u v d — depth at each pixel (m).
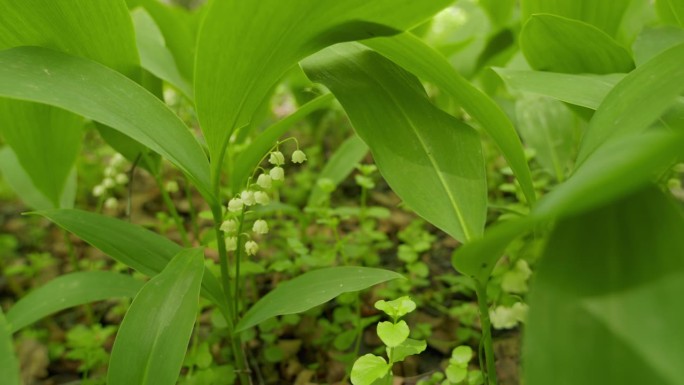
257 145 0.39
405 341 0.34
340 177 0.55
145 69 0.48
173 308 0.33
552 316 0.26
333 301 0.54
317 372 0.48
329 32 0.34
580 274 0.26
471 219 0.34
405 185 0.35
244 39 0.32
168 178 0.84
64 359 0.52
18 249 0.73
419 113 0.37
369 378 0.32
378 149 0.36
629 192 0.25
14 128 0.43
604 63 0.41
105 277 0.42
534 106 0.54
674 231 0.25
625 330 0.24
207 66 0.33
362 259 0.56
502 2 0.61
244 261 0.51
